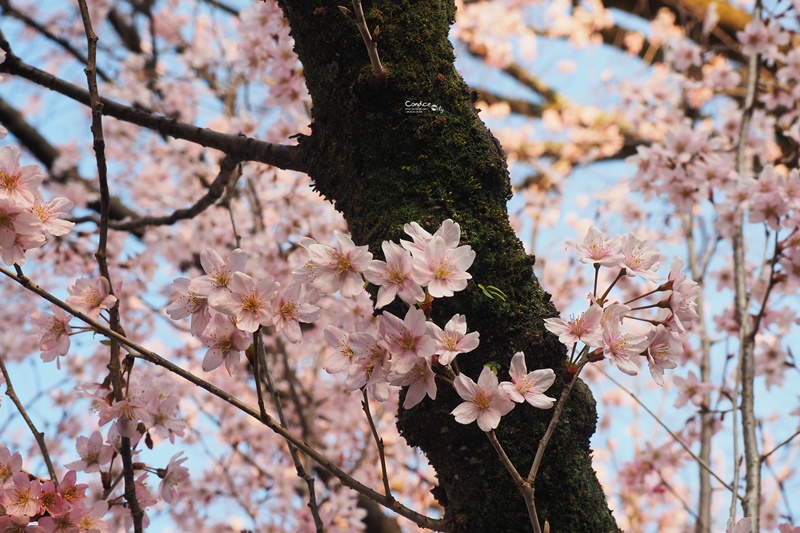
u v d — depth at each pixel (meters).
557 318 1.33
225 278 1.40
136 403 1.69
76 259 4.08
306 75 1.65
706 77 4.89
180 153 5.12
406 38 1.52
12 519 1.51
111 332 1.37
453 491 1.39
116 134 5.21
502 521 1.33
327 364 1.37
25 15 6.41
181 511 4.55
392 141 1.48
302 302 1.37
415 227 1.33
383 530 4.55
